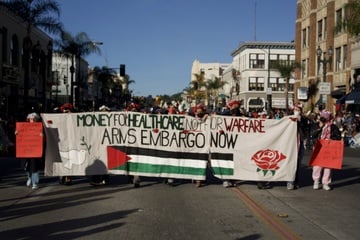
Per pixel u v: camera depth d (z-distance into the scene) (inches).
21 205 388.5
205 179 504.1
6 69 1429.6
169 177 487.2
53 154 482.6
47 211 366.0
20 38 1606.8
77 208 376.8
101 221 333.4
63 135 484.4
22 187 475.2
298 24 2177.7
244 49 3393.2
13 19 1509.6
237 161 482.9
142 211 366.6
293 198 433.4
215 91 4296.3
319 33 1936.5
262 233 305.1
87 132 486.3
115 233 301.4
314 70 1959.9
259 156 481.7
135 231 306.8
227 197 430.6
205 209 377.4
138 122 487.2
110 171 483.8
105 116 487.5
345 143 1182.9
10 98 1473.9
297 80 2188.7
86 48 1834.4
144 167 485.4
